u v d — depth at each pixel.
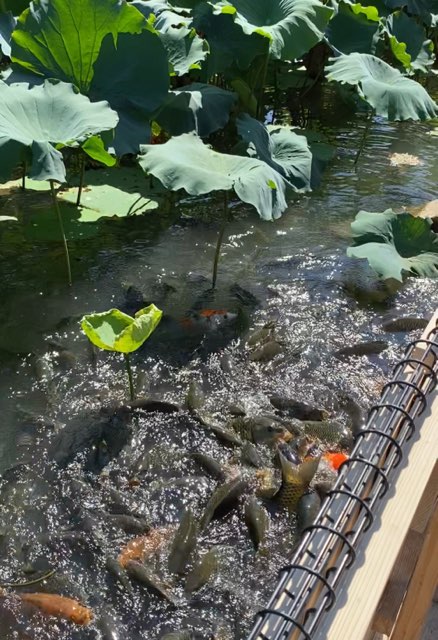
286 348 3.96
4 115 4.10
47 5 4.79
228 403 3.55
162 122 5.37
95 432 3.31
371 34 7.09
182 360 3.84
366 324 4.23
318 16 6.18
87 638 2.38
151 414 3.43
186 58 5.55
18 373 3.67
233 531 2.84
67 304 4.26
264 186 4.13
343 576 1.22
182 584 2.60
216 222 5.39
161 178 3.95
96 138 4.26
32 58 4.95
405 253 4.47
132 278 4.58
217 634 2.41
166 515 2.92
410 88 6.18
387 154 6.89
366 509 1.29
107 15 4.83
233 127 6.83
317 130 7.44
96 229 5.13
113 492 2.99
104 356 3.84
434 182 6.30
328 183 6.18
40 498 2.96
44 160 3.92
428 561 1.52
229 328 4.09
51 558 2.69
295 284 4.61
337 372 3.79
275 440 3.27
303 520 2.83
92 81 5.05
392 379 1.60
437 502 1.49
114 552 2.72
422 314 4.35
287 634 1.11
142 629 2.43
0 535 2.77
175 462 3.18
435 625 2.11
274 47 5.95
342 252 5.03
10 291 4.34
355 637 1.14
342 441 3.29
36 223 5.14
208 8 6.10
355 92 7.26
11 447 3.21
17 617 2.44
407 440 1.45
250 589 2.59
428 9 8.83
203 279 4.63
